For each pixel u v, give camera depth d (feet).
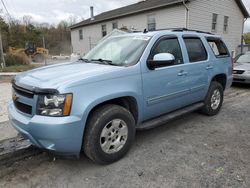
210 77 15.75
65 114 8.41
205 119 16.35
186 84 13.61
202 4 52.37
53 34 167.73
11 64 63.41
